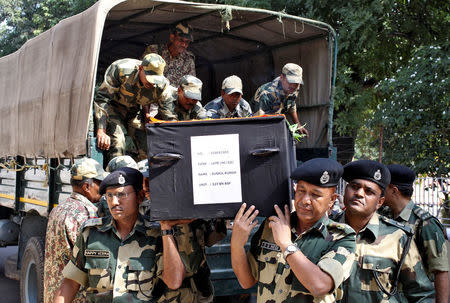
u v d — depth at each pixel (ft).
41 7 59.52
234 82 15.80
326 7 29.91
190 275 9.14
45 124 15.02
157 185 7.58
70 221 10.49
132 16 16.93
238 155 7.47
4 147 18.54
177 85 18.69
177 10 16.14
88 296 8.74
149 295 8.38
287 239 7.02
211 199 7.51
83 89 12.94
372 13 28.96
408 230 8.46
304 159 19.51
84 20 13.51
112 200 8.30
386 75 34.24
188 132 7.57
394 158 32.53
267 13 16.90
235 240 7.41
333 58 18.81
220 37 20.66
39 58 16.10
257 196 7.43
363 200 8.30
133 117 14.87
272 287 7.40
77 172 11.03
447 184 29.07
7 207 21.06
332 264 6.81
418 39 33.06
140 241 8.54
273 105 17.56
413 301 8.40
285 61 20.74
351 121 30.94
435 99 29.58
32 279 15.49
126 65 13.50
